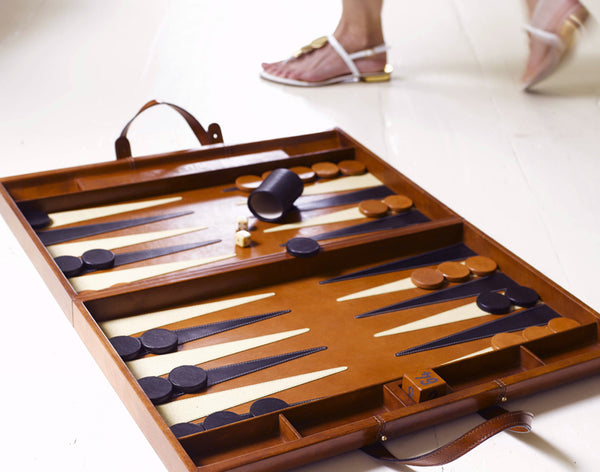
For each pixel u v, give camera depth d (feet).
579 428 4.75
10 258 6.11
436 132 9.18
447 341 5.32
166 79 10.30
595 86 10.87
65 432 4.54
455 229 6.52
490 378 4.96
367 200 7.02
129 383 4.47
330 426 4.50
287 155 7.64
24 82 9.77
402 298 5.79
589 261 6.69
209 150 7.38
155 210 6.68
